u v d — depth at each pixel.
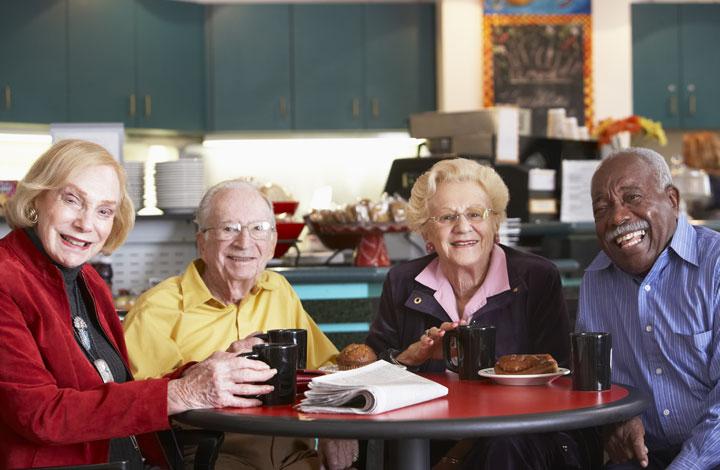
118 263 3.92
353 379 1.86
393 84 7.35
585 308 2.42
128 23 6.81
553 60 7.27
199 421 1.76
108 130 3.94
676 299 2.28
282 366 1.83
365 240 3.70
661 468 2.32
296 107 7.30
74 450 1.88
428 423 1.62
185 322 2.56
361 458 2.51
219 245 2.58
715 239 2.30
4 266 1.91
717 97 7.59
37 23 6.54
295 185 7.64
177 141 7.43
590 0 7.30
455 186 2.47
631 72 7.51
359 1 7.34
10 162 6.76
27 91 6.51
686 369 2.27
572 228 4.45
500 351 2.46
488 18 7.21
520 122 5.02
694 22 7.57
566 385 2.04
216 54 7.20
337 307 3.54
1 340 1.83
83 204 2.01
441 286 2.54
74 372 1.92
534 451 2.27
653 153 2.33
